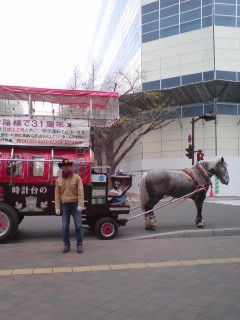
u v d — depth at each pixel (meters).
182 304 4.47
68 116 9.62
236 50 31.55
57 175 8.88
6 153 8.77
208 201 23.89
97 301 4.55
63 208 7.39
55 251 7.34
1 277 5.51
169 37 33.28
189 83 31.78
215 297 4.71
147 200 10.34
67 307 4.35
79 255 7.01
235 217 13.54
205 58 31.58
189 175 10.53
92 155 9.20
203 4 31.98
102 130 27.52
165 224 11.66
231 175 31.41
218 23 31.53
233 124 32.19
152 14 34.22
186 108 33.16
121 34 42.41
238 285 5.21
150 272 5.85
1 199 8.59
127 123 29.48
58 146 9.10
